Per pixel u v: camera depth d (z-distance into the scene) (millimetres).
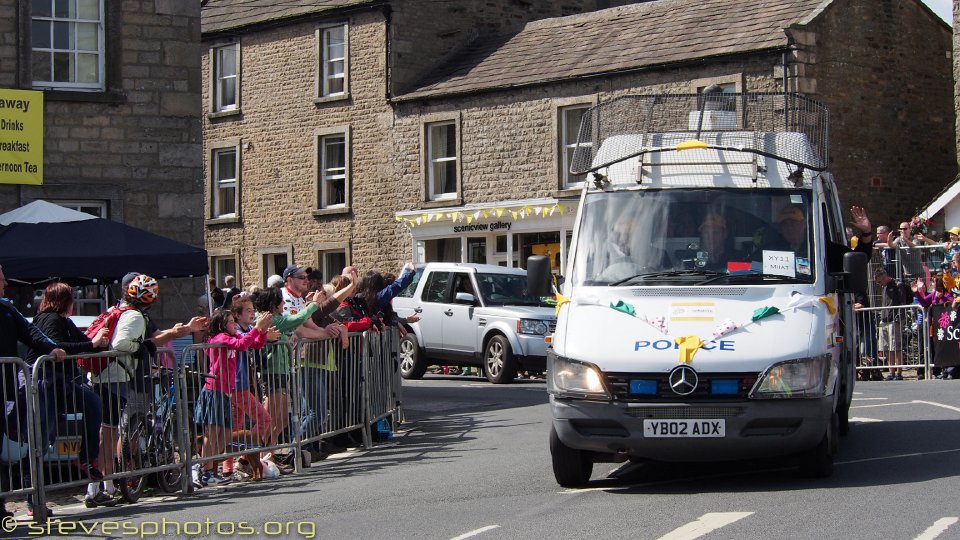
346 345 13219
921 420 13586
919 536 7527
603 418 9477
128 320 10438
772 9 28406
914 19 29297
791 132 11211
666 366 9391
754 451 9383
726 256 10383
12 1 18234
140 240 14539
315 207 35188
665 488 9938
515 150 31047
